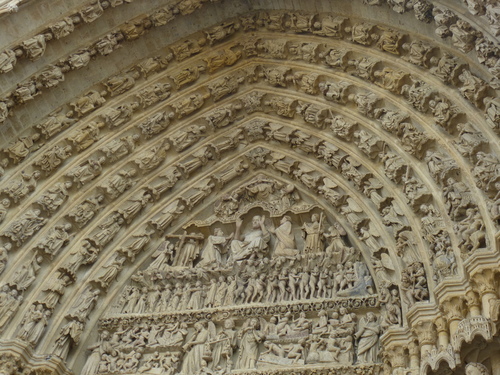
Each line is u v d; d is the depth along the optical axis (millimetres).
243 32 15422
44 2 13133
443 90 11758
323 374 10883
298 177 14125
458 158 11062
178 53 15078
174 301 12680
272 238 13734
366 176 12852
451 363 9086
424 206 11281
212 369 11484
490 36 10125
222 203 14375
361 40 13516
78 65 13695
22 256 12492
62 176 13547
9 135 13156
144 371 11664
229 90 15180
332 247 12844
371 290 11781
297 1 14656
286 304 12016
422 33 12305
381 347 10812
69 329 12016
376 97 12984
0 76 12789
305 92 14516
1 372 11008
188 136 14680
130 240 13602
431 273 10594
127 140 14156
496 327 8766
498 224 9703
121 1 13977
